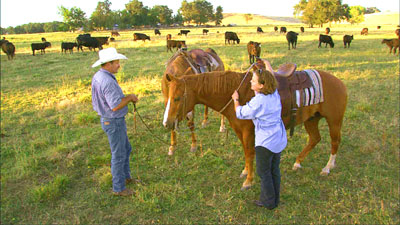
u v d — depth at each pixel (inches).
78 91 370.6
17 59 739.4
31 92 372.2
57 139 218.7
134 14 3661.4
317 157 186.9
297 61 541.3
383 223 127.2
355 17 3590.1
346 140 207.9
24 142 219.3
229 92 138.4
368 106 264.1
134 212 139.2
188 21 4318.4
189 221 132.6
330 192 150.7
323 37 803.4
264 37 1275.8
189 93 137.2
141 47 968.9
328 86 150.2
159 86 377.7
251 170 151.9
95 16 3284.9
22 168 174.9
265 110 117.6
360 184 156.3
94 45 975.0
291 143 208.1
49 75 484.7
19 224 133.3
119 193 150.6
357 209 137.3
